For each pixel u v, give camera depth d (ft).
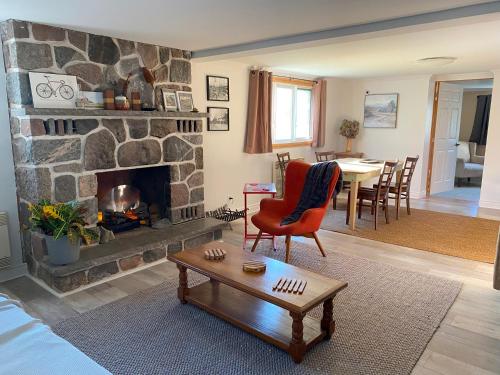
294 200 13.39
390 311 9.39
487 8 8.57
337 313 9.29
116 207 13.57
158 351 7.82
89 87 11.46
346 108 25.85
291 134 22.11
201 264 8.84
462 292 10.48
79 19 9.75
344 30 10.77
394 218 18.17
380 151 24.70
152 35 11.70
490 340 8.21
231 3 8.45
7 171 11.02
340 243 14.55
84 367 4.32
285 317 8.72
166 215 14.40
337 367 7.32
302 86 22.11
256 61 17.22
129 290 10.57
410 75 22.52
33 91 10.07
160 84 13.51
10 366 4.27
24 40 9.96
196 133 14.67
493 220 17.80
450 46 13.50
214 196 17.54
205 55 14.19
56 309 9.53
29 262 11.45
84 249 11.44
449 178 25.27
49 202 10.16
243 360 7.54
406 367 7.32
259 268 8.45
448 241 14.75
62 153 10.68
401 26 9.78
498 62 17.12
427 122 22.61
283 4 8.56
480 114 30.86
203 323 8.88
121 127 12.06
